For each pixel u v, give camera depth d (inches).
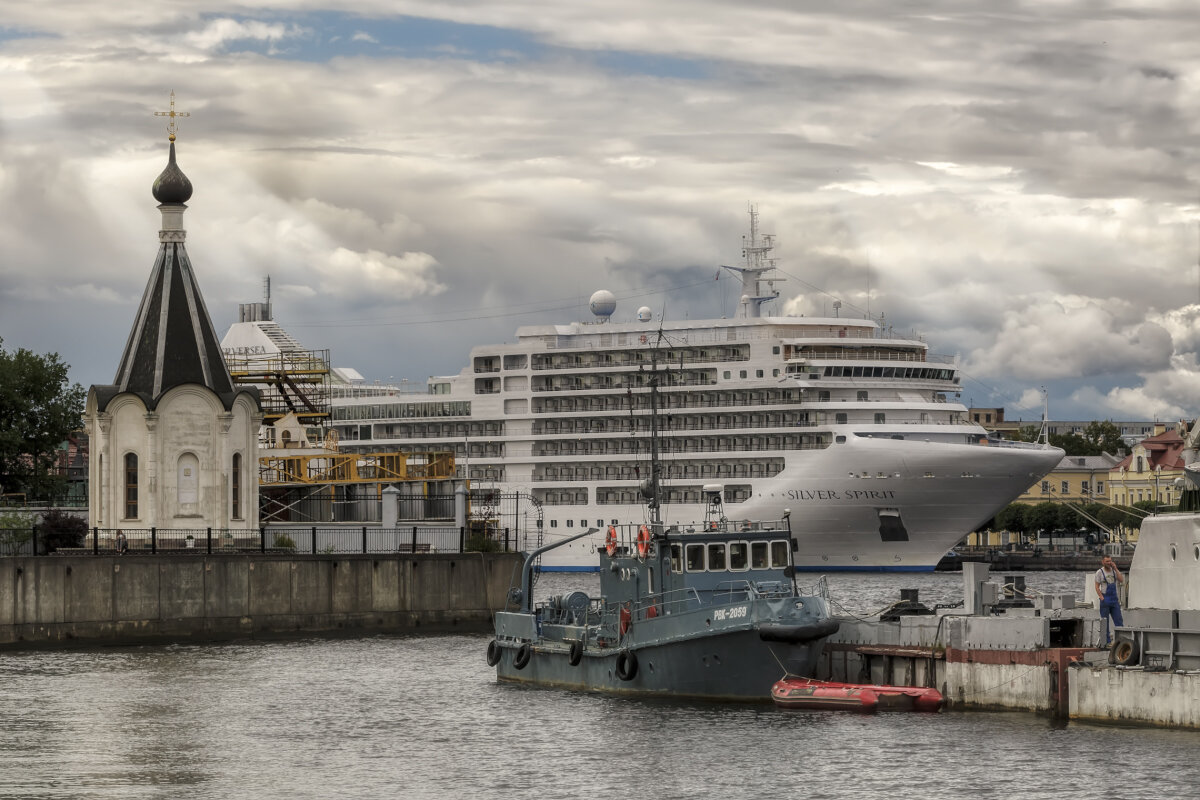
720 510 3673.7
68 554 4717.0
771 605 3120.1
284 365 6943.9
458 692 3538.4
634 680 3339.1
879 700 3048.7
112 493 5059.1
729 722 2997.0
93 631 4564.5
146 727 3125.0
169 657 4197.8
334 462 6550.2
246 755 2849.4
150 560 4650.6
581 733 2989.7
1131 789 2431.1
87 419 5147.6
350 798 2524.6
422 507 6407.5
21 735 3043.8
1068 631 3058.6
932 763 2630.4
